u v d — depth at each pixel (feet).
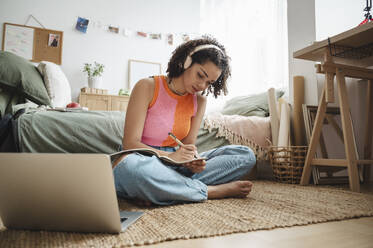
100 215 1.93
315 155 5.50
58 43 11.43
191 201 3.13
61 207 1.95
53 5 11.47
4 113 6.05
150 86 3.41
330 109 6.02
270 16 8.48
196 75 3.20
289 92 6.75
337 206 3.04
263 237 1.99
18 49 10.84
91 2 12.05
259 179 6.16
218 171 3.73
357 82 6.43
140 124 3.25
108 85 12.11
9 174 1.97
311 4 6.24
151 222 2.31
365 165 5.82
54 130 4.73
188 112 3.69
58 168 1.87
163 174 2.90
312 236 2.03
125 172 2.85
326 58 4.75
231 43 10.28
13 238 1.91
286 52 7.86
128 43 12.54
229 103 8.32
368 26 4.06
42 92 6.75
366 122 5.82
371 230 2.21
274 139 5.93
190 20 13.61
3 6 10.78
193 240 1.91
